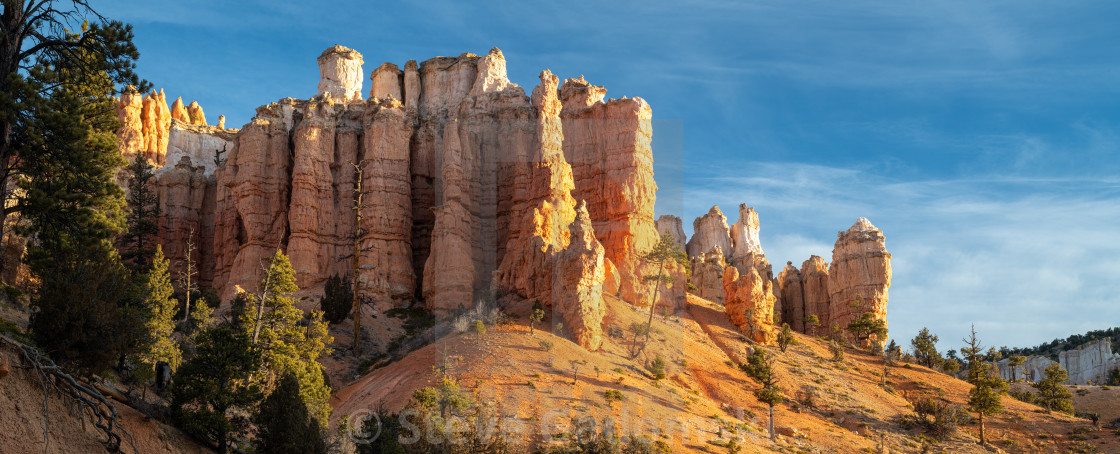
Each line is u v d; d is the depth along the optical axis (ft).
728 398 215.92
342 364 215.10
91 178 113.50
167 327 139.44
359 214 279.49
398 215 305.53
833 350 314.76
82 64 110.73
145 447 81.56
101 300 89.61
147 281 140.36
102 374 89.15
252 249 290.15
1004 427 250.98
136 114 400.67
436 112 367.25
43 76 104.53
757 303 299.17
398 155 313.94
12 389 67.92
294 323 183.73
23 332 102.47
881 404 260.01
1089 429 247.09
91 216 110.52
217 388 94.68
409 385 110.01
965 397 272.92
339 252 301.22
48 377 71.41
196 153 380.58
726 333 286.46
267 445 94.07
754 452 166.71
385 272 294.25
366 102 334.65
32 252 106.32
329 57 386.93
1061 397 298.35
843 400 254.06
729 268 310.24
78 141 108.58
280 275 177.06
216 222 310.65
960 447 229.25
